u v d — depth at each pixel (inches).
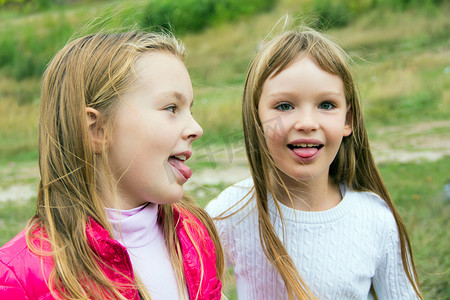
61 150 47.8
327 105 59.4
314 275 64.4
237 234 67.9
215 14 533.3
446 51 415.2
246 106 65.1
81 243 46.3
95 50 49.1
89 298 45.2
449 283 111.8
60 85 48.7
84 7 561.3
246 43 484.7
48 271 44.6
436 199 160.4
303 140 57.9
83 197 47.0
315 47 59.0
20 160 301.6
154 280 51.0
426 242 127.4
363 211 65.6
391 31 466.0
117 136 47.3
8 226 177.5
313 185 63.3
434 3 499.5
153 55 48.9
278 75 58.7
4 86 438.3
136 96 47.1
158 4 505.4
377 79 350.9
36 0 615.5
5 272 43.8
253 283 67.9
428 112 303.0
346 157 66.7
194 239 57.2
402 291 67.5
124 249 46.7
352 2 502.6
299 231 64.4
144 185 47.9
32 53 482.3
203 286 54.9
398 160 220.5
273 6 546.6
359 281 64.4
